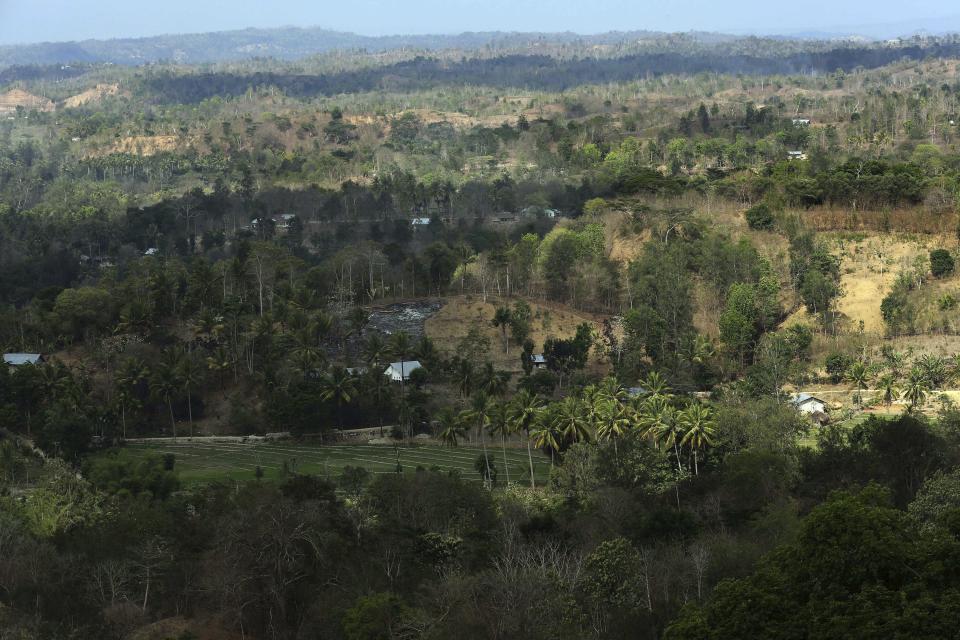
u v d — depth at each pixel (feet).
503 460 567.18
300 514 333.21
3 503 397.19
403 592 313.94
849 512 231.30
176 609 319.68
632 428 493.77
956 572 217.15
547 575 293.02
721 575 292.61
